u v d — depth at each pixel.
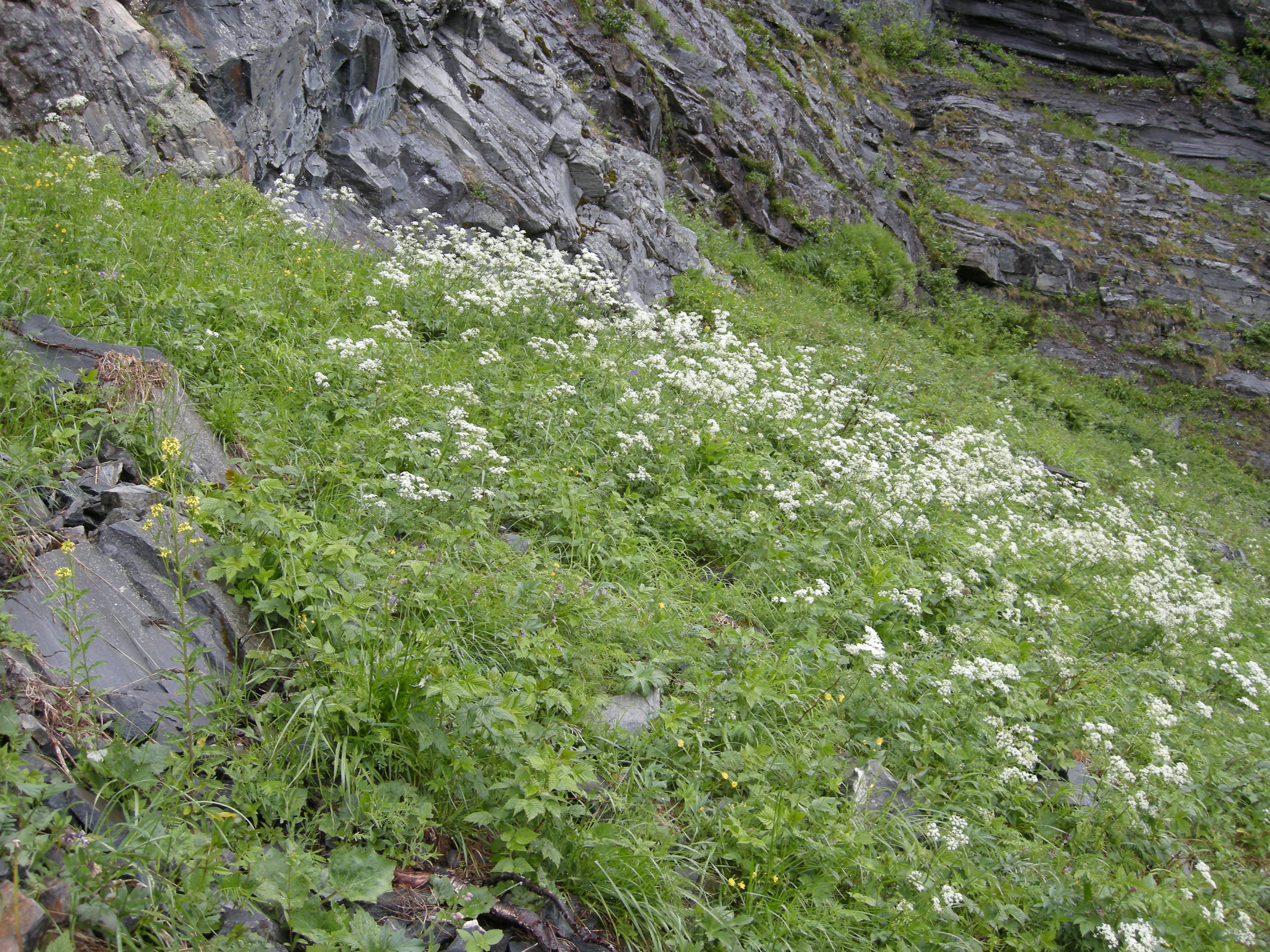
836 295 20.73
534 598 4.62
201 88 9.77
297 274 7.80
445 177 12.16
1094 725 5.42
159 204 7.75
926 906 3.75
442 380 6.80
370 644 3.68
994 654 6.01
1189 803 5.05
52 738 2.90
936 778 4.62
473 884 3.23
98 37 8.73
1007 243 29.56
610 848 3.43
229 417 5.04
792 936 3.49
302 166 11.08
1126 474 16.70
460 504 5.23
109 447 4.29
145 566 3.71
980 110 35.56
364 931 2.78
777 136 22.75
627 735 4.11
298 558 3.95
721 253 18.50
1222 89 39.53
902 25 37.19
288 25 10.62
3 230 5.75
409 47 12.50
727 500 7.02
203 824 2.94
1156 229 32.56
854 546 6.74
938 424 13.34
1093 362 27.77
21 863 2.36
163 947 2.49
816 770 4.23
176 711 3.21
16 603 3.28
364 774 3.37
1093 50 40.97
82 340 4.84
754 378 9.38
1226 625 9.47
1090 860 4.34
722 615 5.51
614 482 6.35
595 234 13.82
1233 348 29.02
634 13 20.22
